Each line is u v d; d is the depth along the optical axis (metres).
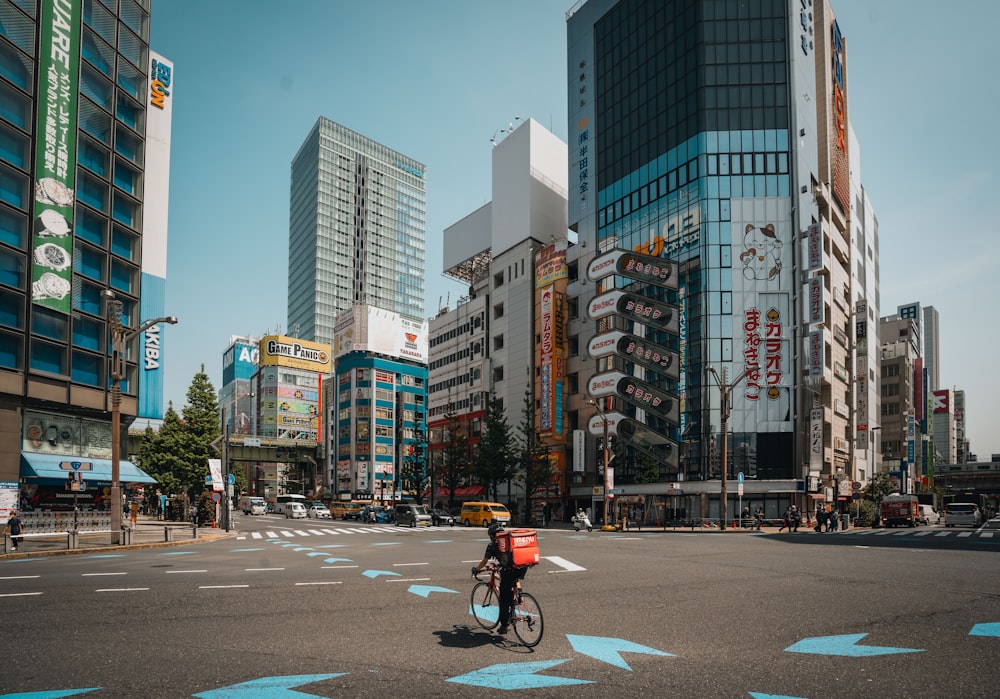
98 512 31.16
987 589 12.59
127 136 45.28
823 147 65.81
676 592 12.51
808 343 55.78
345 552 22.48
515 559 8.31
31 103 37.62
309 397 151.88
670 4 66.62
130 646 8.08
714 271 58.50
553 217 82.81
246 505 96.00
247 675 6.80
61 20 39.53
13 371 35.50
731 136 60.59
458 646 8.09
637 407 61.94
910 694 6.15
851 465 67.75
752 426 55.62
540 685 6.44
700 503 56.06
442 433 93.00
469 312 90.00
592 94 74.94
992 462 126.56
